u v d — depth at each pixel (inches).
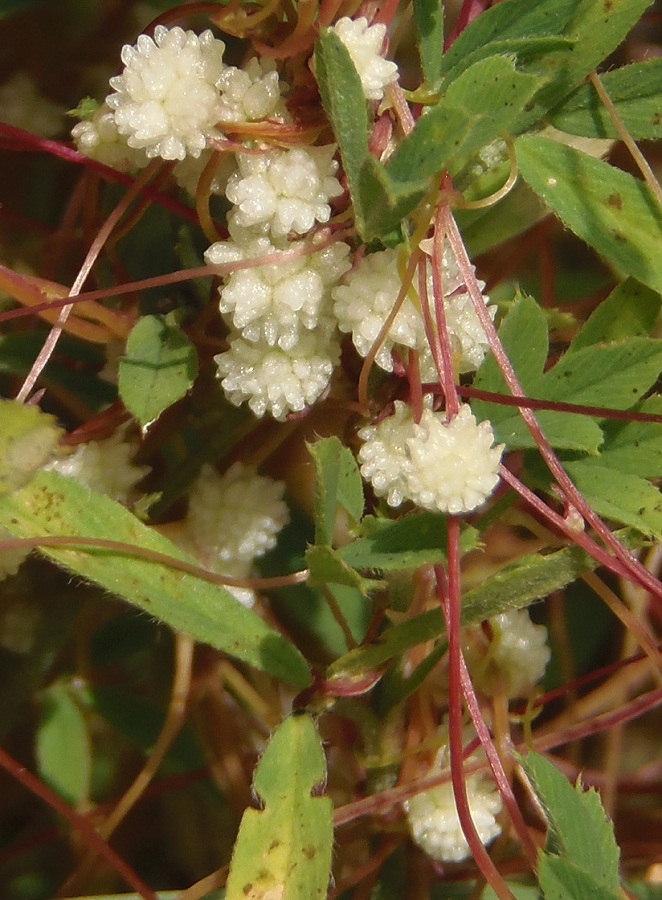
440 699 7.1
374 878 7.2
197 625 6.3
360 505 6.3
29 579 7.4
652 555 7.6
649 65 6.3
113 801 7.7
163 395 6.3
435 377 6.5
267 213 6.1
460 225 6.7
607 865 6.3
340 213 6.3
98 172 6.9
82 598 7.4
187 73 6.1
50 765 7.5
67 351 7.1
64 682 7.5
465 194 6.6
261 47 6.2
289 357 6.3
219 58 6.2
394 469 6.3
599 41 6.3
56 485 6.3
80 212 7.5
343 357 6.6
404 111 6.3
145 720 7.5
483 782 7.0
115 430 6.9
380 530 6.3
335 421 6.9
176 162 6.6
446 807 6.8
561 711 7.7
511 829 7.4
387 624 6.7
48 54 7.6
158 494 6.7
